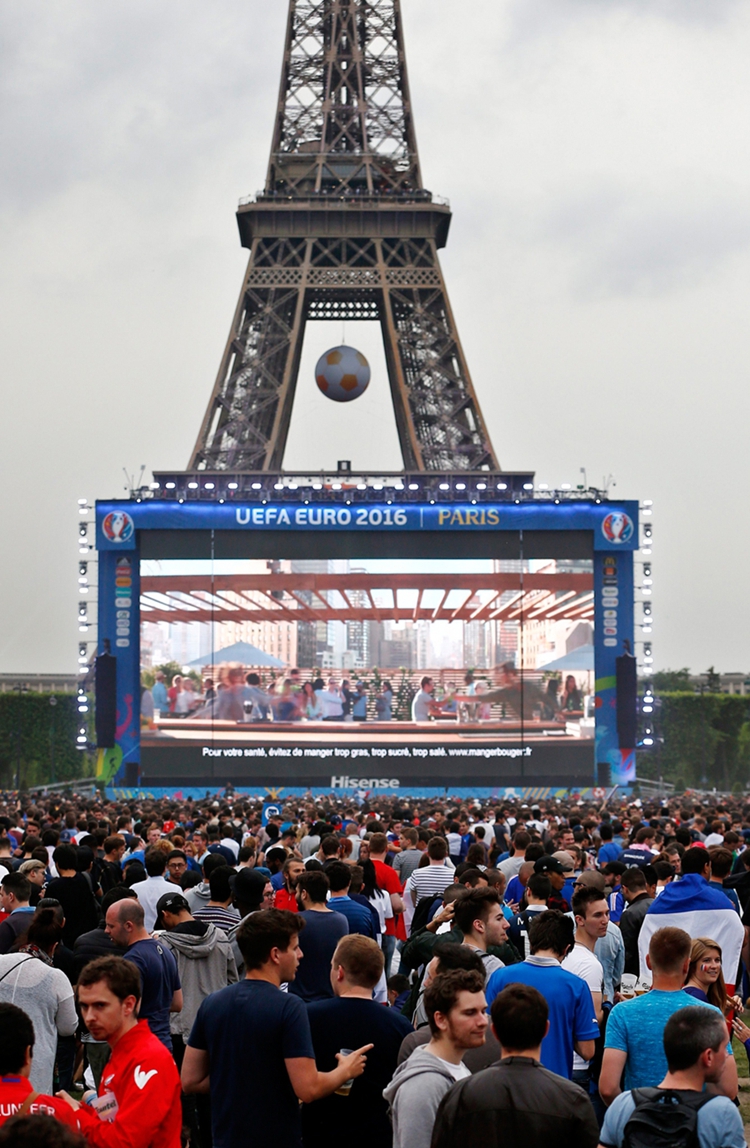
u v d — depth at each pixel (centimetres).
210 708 7038
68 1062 1622
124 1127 959
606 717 7056
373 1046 1099
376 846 2252
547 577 7112
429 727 7038
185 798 7006
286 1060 1037
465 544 7100
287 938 1079
